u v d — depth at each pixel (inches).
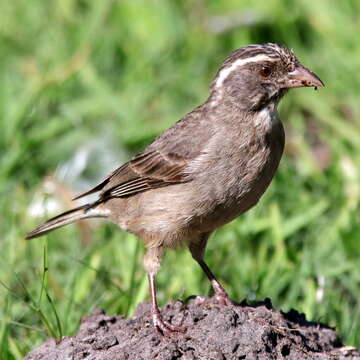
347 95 672.4
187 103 681.6
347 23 728.3
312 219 538.0
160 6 763.4
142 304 431.2
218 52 730.2
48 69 714.2
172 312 407.5
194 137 432.1
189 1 772.0
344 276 496.1
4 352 422.9
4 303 460.1
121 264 498.6
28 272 504.1
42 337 440.8
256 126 426.3
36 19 784.3
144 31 754.2
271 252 520.1
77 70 698.2
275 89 432.8
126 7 766.5
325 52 711.7
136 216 447.5
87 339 394.6
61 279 497.0
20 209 554.9
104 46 737.6
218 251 512.1
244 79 430.9
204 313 396.5
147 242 443.5
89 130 644.7
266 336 382.6
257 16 741.9
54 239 530.3
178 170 430.3
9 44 753.6
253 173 424.2
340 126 621.3
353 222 529.0
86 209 474.9
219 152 424.2
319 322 425.4
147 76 702.5
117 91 698.2
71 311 455.2
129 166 448.8
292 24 737.6
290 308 444.5
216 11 762.2
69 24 769.6
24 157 612.1
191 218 430.0
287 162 599.8
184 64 713.6
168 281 483.5
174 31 745.6
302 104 664.4
